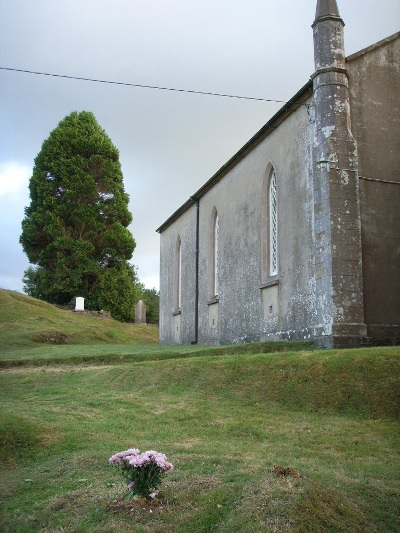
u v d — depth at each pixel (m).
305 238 17.20
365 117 16.98
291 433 9.49
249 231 22.16
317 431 9.55
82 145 46.28
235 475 6.71
